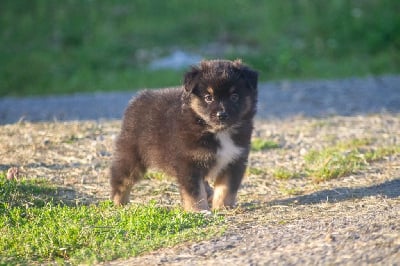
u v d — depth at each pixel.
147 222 10.59
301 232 9.73
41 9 35.38
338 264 8.45
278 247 9.21
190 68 12.34
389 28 32.12
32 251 10.03
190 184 11.90
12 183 12.62
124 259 9.43
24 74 29.83
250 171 14.33
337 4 34.09
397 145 15.84
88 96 26.08
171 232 10.33
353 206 11.30
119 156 12.77
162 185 13.65
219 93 11.95
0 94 28.20
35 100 25.64
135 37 33.06
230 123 11.70
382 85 26.06
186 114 11.92
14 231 10.66
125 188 12.73
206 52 31.69
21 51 32.19
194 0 35.72
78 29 33.91
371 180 13.28
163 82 28.11
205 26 33.84
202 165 11.92
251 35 33.06
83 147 16.02
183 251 9.42
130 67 30.50
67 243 10.11
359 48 31.84
